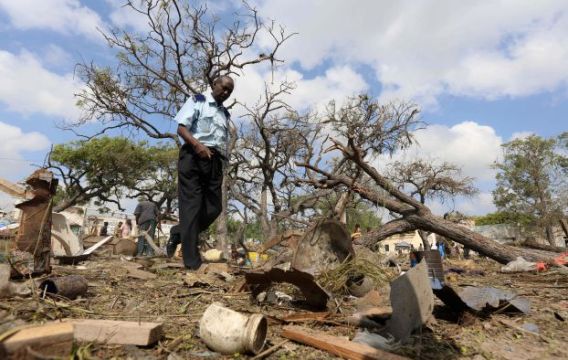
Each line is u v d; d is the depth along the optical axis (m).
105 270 4.01
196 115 4.47
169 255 5.66
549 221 37.53
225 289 3.46
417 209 9.23
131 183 27.56
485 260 12.22
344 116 14.75
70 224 5.42
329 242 3.89
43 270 3.20
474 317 2.76
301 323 2.51
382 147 15.18
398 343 2.19
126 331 1.95
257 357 1.91
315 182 9.63
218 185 4.66
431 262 4.16
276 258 5.38
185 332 2.22
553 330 2.65
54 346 1.48
